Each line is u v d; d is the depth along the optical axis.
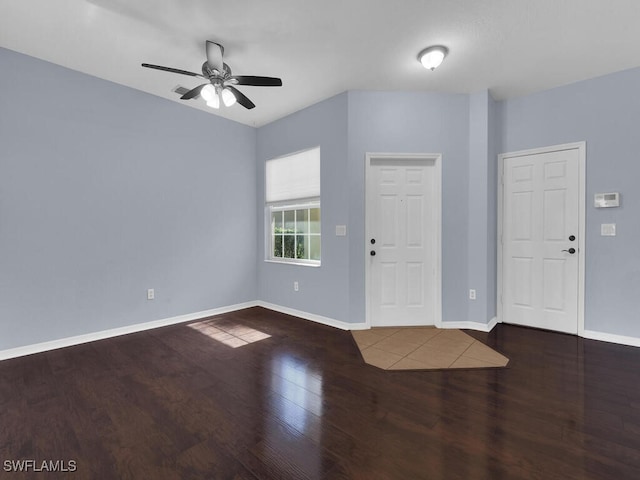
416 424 1.76
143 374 2.39
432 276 3.53
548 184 3.32
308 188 3.91
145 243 3.47
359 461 1.49
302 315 3.94
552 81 3.14
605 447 1.56
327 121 3.59
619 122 2.95
